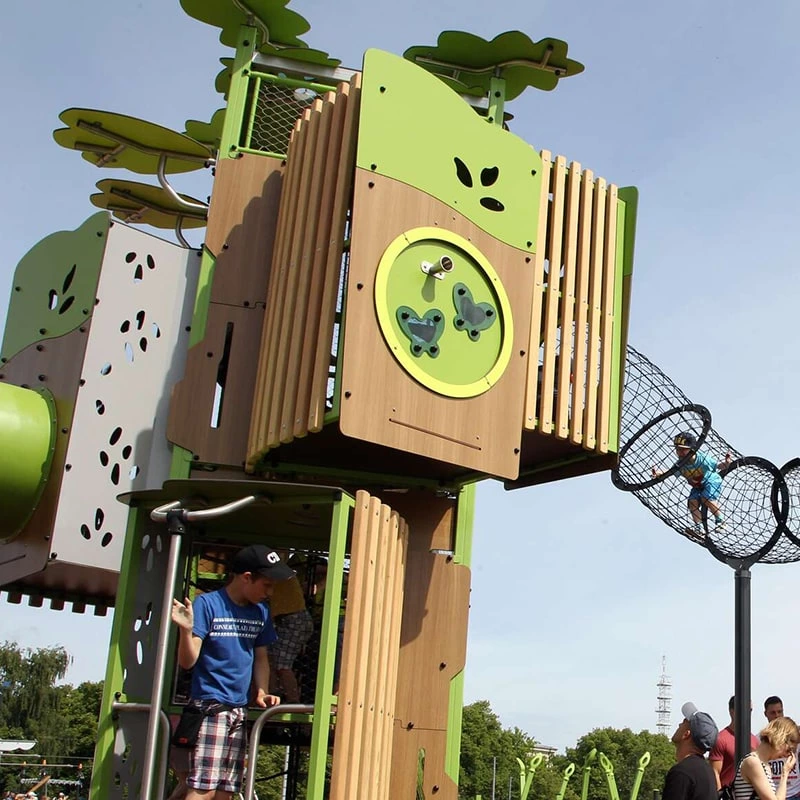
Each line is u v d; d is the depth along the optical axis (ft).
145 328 30.89
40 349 31.58
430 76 27.32
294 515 24.90
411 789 27.99
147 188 44.37
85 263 31.12
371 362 24.75
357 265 25.03
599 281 30.73
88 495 29.17
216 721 20.80
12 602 35.63
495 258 27.68
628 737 232.32
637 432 30.73
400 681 28.58
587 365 30.07
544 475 32.86
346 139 26.73
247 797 20.89
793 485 29.50
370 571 23.13
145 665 24.23
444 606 29.55
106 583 32.55
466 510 30.89
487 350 26.91
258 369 29.01
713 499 29.91
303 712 21.93
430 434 25.38
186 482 22.75
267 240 31.40
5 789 202.08
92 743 232.12
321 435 26.20
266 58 34.09
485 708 274.77
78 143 40.65
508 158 28.78
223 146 32.55
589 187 31.19
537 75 36.50
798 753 28.40
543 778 241.14
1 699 225.35
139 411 30.30
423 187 26.55
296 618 25.44
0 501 29.09
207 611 21.30
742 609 29.01
